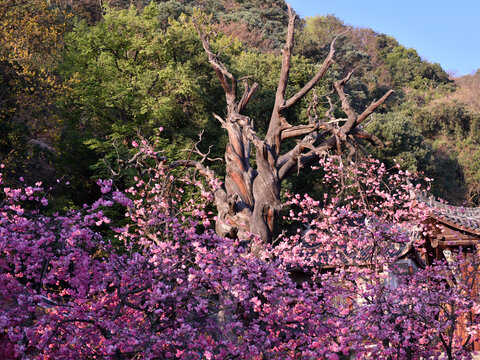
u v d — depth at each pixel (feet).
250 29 219.20
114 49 99.25
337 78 157.17
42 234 23.93
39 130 93.76
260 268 29.91
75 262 23.84
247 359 26.17
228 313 27.50
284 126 58.59
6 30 89.40
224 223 55.52
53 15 98.07
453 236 53.52
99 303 23.76
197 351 25.98
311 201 48.85
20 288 22.38
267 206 56.13
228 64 118.32
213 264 26.58
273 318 28.66
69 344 23.91
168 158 79.92
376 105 56.70
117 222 76.89
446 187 187.52
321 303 30.35
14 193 25.71
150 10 104.37
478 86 270.67
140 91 94.79
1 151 85.66
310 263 42.24
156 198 41.27
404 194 51.88
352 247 42.60
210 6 237.86
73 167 95.30
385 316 30.66
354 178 51.39
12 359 22.09
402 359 31.65
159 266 25.59
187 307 26.76
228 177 58.34
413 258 59.77
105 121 99.30
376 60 321.11
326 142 59.98
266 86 128.47
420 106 253.65
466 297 34.88
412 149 158.30
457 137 222.28
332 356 26.45
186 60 110.22
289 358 28.25
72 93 92.84
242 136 60.29
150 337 23.76
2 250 22.52
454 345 33.42
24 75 88.89
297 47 206.49
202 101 104.83
